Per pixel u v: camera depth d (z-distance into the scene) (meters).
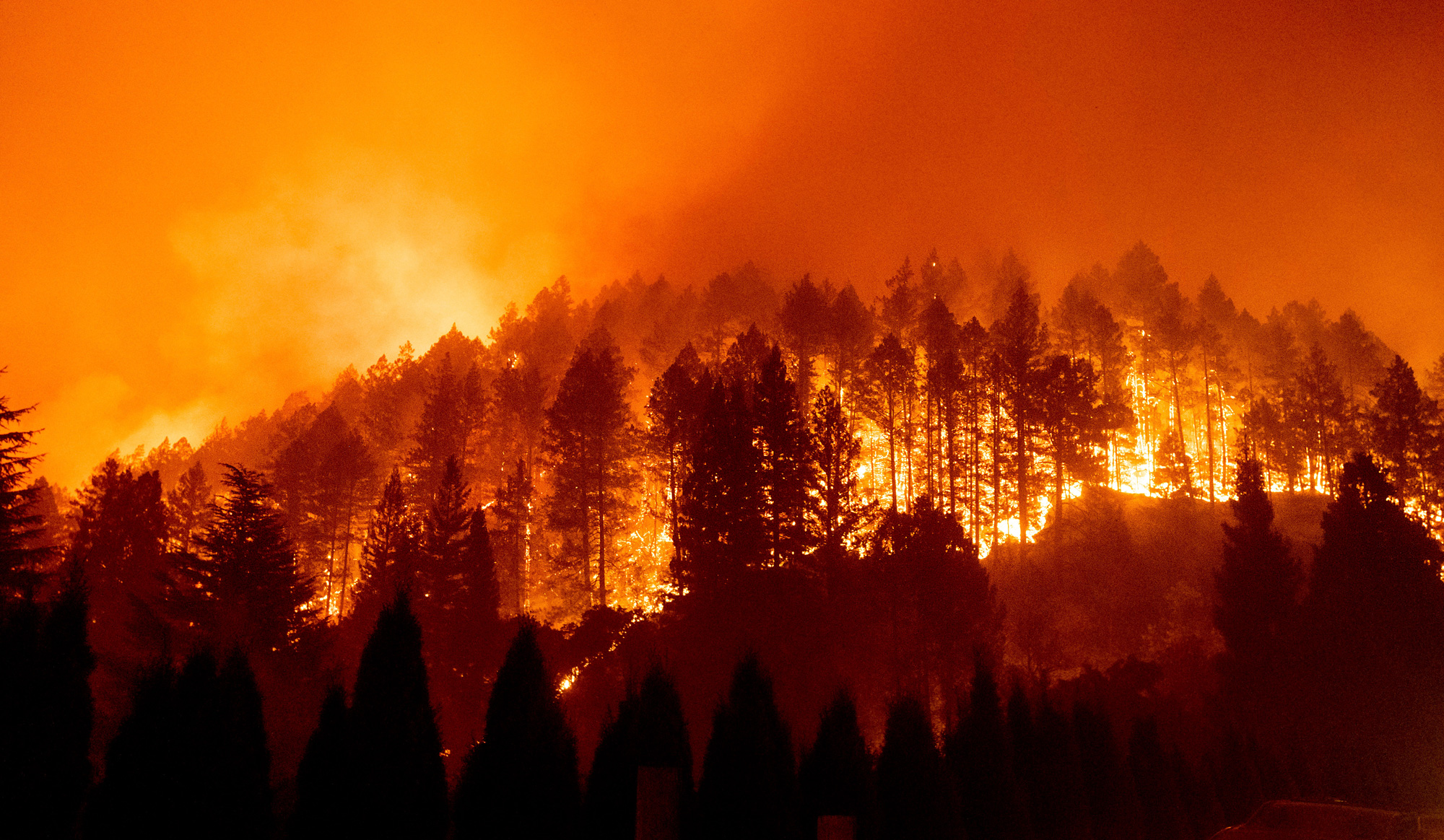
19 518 30.33
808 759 17.02
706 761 14.91
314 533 66.62
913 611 35.47
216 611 31.30
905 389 67.75
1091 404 65.81
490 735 13.99
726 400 53.97
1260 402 78.12
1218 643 45.84
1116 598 49.94
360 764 12.66
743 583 35.12
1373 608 34.25
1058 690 35.53
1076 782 20.94
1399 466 61.78
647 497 65.31
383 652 13.52
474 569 38.59
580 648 36.81
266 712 28.09
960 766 19.42
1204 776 26.83
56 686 11.59
